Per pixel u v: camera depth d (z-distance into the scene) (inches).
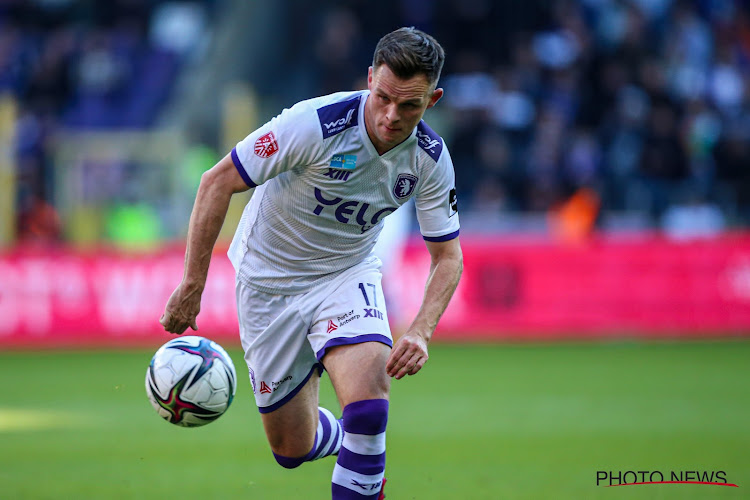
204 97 2839.6
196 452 983.6
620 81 2709.2
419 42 542.9
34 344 2069.4
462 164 2610.7
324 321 625.6
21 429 1138.0
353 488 588.1
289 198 617.9
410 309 2121.1
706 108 2753.4
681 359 1849.2
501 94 2731.3
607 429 1126.4
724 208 2496.3
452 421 1190.3
